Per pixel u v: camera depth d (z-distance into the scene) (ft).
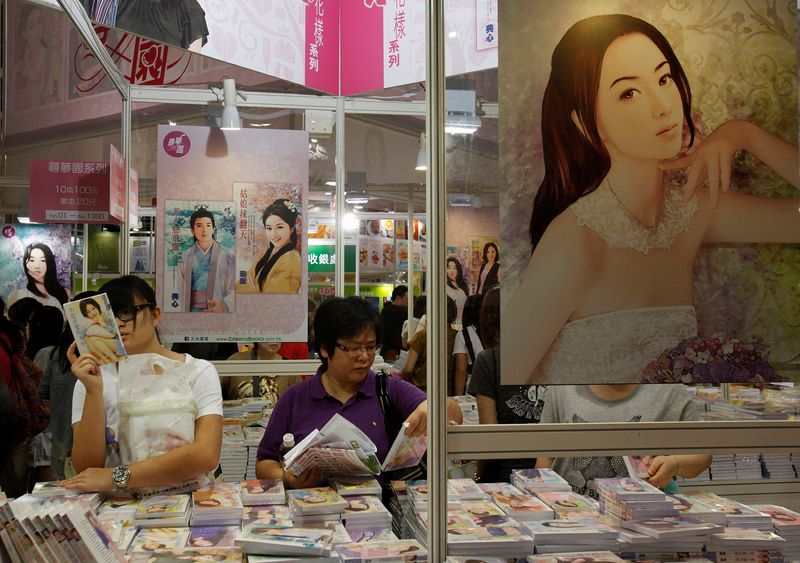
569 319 5.12
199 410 7.01
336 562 5.13
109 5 9.16
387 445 7.69
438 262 5.14
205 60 14.47
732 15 5.25
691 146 5.20
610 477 6.49
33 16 13.61
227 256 11.88
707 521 5.46
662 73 5.18
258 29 11.09
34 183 12.86
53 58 13.91
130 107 13.24
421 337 15.33
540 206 5.15
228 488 6.65
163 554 5.15
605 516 5.64
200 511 5.93
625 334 5.14
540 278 5.13
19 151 14.60
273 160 12.00
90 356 6.70
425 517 5.83
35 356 12.75
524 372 5.10
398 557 5.20
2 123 14.21
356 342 7.54
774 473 6.69
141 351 7.11
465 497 5.99
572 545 5.15
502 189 5.15
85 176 13.03
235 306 11.91
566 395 5.31
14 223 14.42
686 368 5.17
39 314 13.75
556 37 5.14
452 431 5.12
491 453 5.12
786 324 5.24
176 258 11.74
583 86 5.15
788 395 5.31
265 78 14.96
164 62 13.91
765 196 5.24
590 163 5.15
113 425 6.82
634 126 5.16
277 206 12.01
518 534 5.19
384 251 18.57
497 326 5.14
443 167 5.16
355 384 7.85
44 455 11.57
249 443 11.85
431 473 5.12
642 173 5.17
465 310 5.13
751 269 5.23
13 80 14.11
